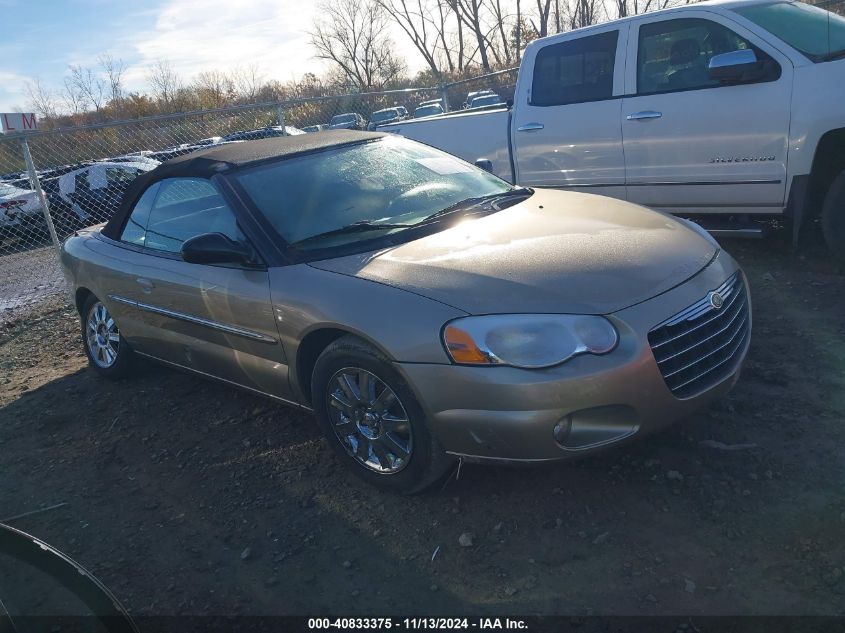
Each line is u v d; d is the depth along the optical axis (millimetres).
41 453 4531
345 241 3744
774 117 5340
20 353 6746
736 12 5602
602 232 3600
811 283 5348
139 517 3652
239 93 34438
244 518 3504
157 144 12867
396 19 45594
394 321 3137
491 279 3162
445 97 12234
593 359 2918
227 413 4656
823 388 3867
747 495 3105
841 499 2996
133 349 5125
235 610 2904
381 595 2875
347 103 16047
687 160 5863
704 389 3199
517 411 2914
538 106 6699
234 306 3859
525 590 2781
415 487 3342
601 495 3252
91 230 5500
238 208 3973
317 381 3549
